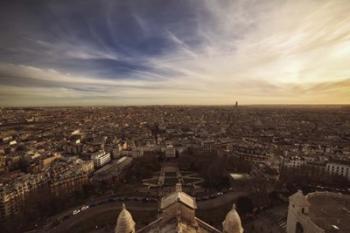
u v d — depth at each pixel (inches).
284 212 5182.1
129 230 2011.6
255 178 6407.5
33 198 5816.9
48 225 4992.6
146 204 5738.2
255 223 4768.7
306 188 6235.2
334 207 3474.4
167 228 1946.4
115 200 5999.0
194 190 6761.8
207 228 2041.1
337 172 7293.3
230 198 5866.1
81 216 5226.4
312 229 2928.2
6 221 5137.8
